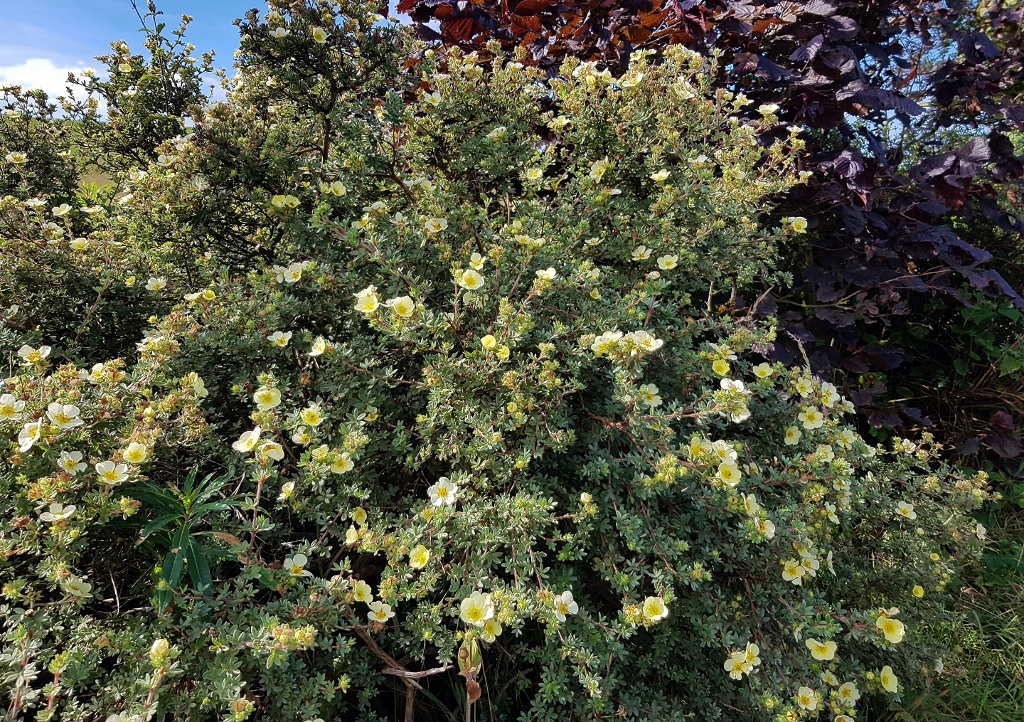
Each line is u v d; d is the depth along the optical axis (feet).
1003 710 2.86
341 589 2.06
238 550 2.08
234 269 3.46
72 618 2.06
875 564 2.96
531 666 2.49
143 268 3.26
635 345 2.37
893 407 4.08
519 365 2.51
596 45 4.22
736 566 2.49
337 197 3.10
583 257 3.17
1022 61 4.89
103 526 2.24
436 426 2.46
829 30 3.95
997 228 4.98
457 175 3.51
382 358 2.70
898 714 2.72
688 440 2.67
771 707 2.20
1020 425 4.44
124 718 1.74
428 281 2.76
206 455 2.54
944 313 4.75
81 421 2.16
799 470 2.68
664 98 3.30
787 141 3.73
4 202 3.10
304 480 2.27
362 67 3.42
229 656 1.90
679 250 3.15
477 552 2.21
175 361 2.58
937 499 3.30
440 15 4.32
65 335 3.06
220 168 3.15
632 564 2.26
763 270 3.50
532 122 3.57
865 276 3.98
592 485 2.51
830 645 2.36
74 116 3.98
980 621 3.30
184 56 3.84
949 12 4.80
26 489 2.06
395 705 2.35
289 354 2.69
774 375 3.11
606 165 3.12
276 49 3.26
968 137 5.49
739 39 4.31
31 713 2.03
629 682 2.43
